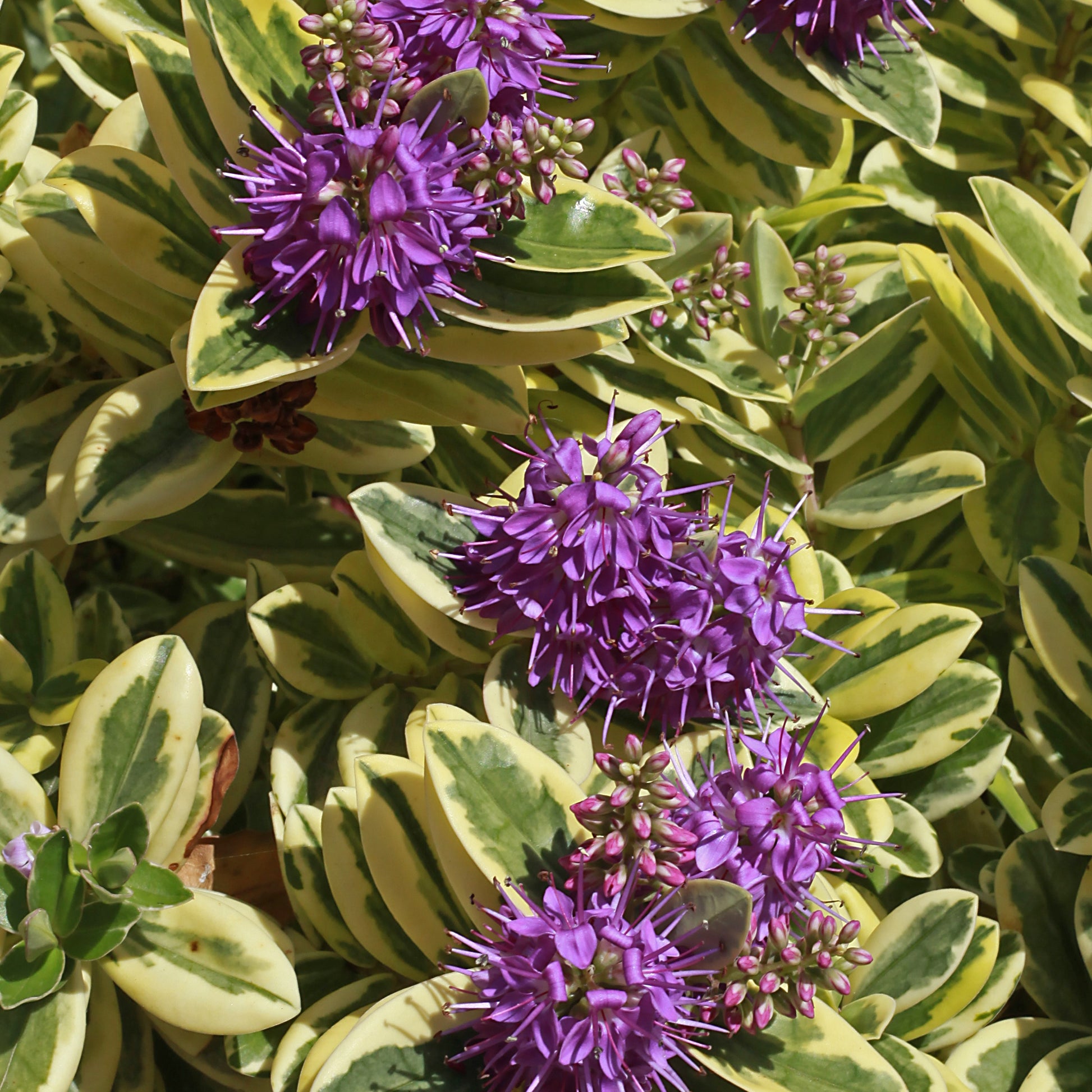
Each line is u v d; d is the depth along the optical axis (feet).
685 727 3.23
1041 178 3.71
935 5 3.68
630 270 3.16
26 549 3.40
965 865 3.38
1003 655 3.52
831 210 3.58
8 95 3.36
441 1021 3.09
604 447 3.12
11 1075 3.07
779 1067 3.09
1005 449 3.53
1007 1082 3.26
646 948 3.02
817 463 3.56
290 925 3.34
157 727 3.15
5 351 3.37
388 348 3.27
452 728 3.12
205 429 3.25
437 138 3.08
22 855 3.12
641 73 3.59
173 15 3.44
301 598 3.32
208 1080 3.29
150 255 3.22
